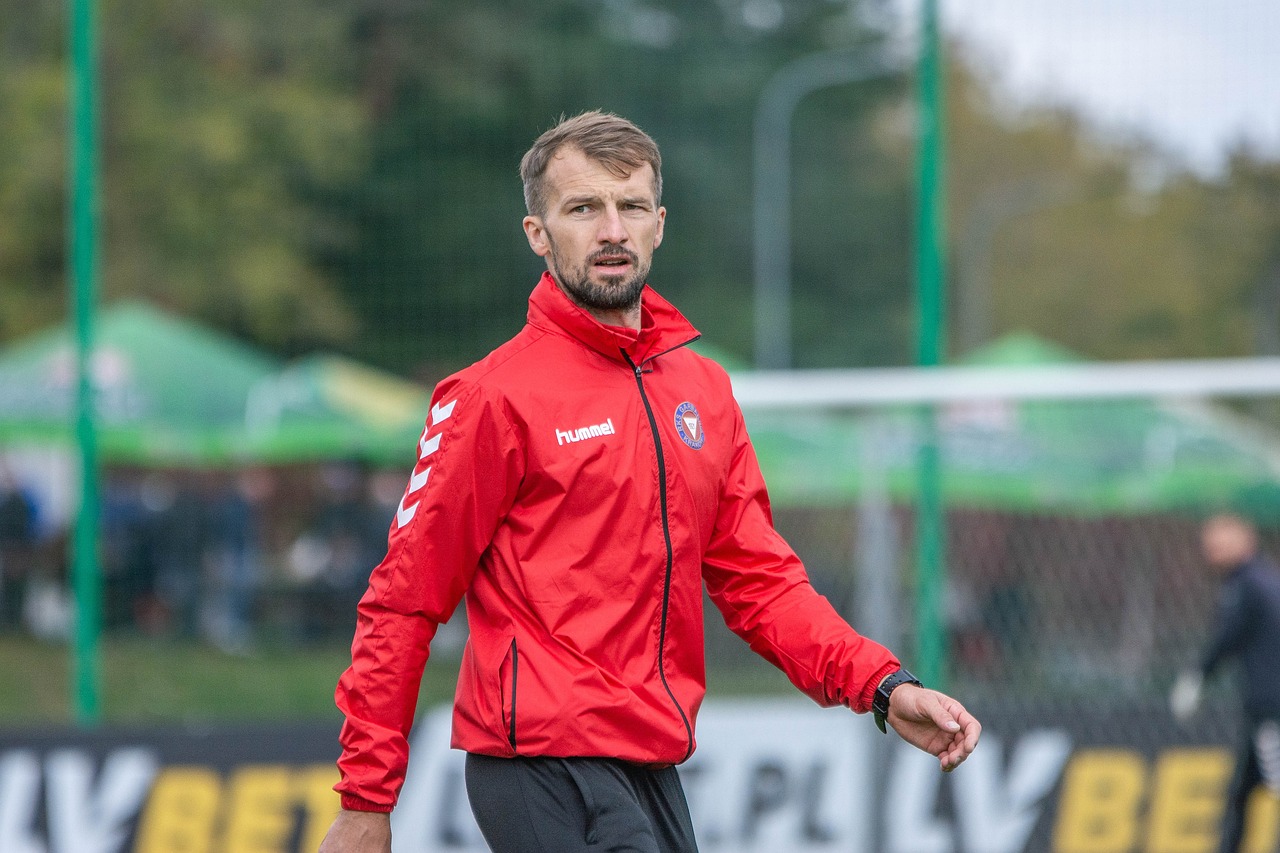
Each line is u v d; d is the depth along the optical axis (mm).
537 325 7559
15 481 26625
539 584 7277
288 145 41375
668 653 7516
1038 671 16391
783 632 7688
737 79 53250
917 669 14781
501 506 7297
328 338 32938
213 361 29094
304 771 14555
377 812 7250
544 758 7262
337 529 25609
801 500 16141
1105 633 16938
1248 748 14227
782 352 50188
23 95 41062
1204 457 20062
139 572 23531
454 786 14109
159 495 25234
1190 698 15352
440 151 35594
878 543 14742
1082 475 19594
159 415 28047
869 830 14000
